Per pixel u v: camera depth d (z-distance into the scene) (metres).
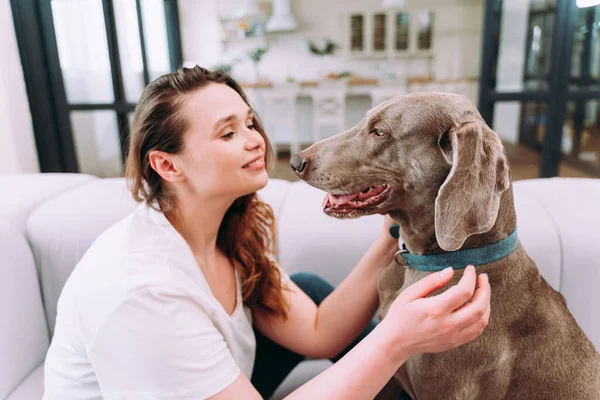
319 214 1.61
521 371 1.00
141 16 3.95
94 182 1.84
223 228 1.22
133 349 0.85
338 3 7.49
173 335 0.87
